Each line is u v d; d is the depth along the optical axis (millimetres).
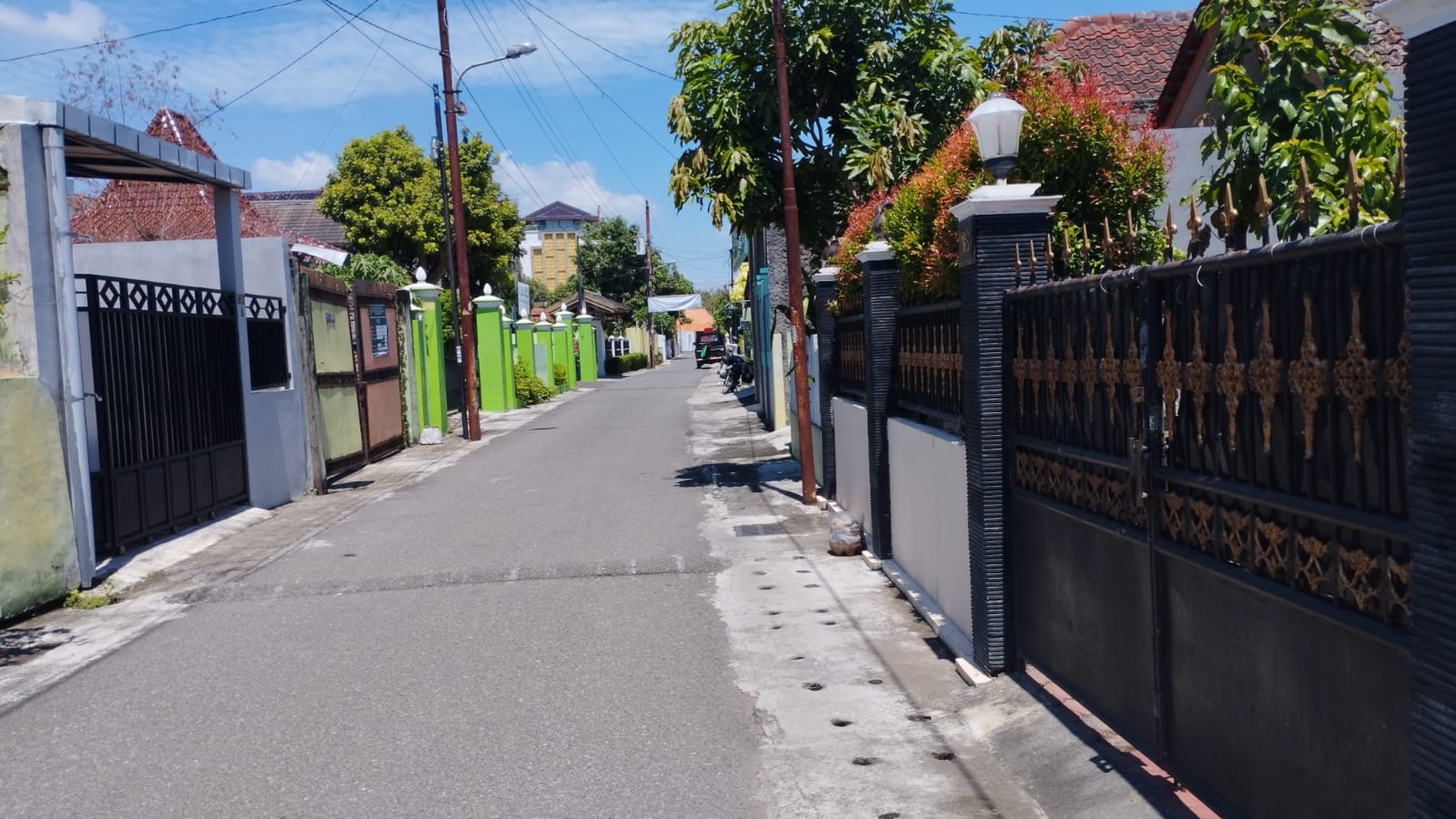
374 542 10992
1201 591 3777
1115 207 6336
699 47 13336
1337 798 3021
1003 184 5742
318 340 15938
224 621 8141
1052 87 6418
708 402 30141
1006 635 5789
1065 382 4945
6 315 8672
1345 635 2965
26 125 8797
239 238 13312
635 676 6309
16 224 8742
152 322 11023
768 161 13406
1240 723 3537
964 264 5957
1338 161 6164
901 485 8289
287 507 13961
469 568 9438
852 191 13188
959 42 12648
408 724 5648
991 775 4758
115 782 5059
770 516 11430
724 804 4543
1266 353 3281
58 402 8938
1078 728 4828
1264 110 6379
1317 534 3078
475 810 4570
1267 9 6527
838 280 10609
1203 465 3727
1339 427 2959
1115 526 4434
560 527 11266
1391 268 2740
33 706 6312
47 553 8641
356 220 34469
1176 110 11883
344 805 4672
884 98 12453
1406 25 2578
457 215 22062
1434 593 2521
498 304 30078
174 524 11297
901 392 8453
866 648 6672
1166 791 4074
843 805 4496
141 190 22609
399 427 20484
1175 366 3879
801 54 12844
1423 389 2541
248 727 5738
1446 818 2496
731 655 6648
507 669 6539
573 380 41812
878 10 12789
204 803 4762
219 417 12602
